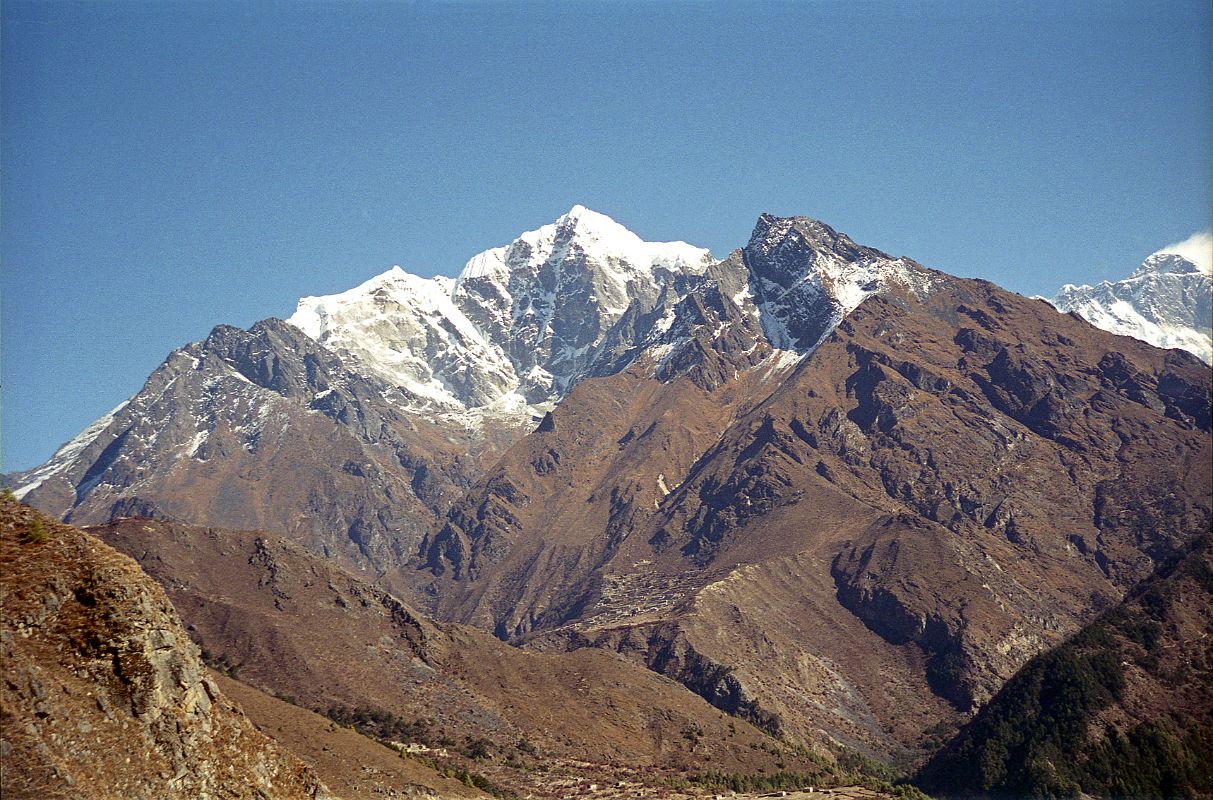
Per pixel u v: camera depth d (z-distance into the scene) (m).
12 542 107.62
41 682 100.12
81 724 101.19
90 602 107.38
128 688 105.81
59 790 96.19
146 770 103.94
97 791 98.62
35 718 98.25
